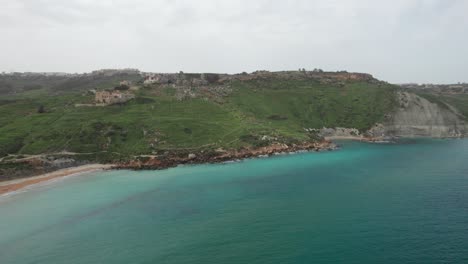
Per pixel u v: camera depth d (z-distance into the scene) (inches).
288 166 4862.2
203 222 2770.7
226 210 3031.5
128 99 7509.8
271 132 6530.5
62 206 3218.5
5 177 4247.0
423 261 2100.1
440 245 2290.8
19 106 7352.4
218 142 5841.5
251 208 3070.9
